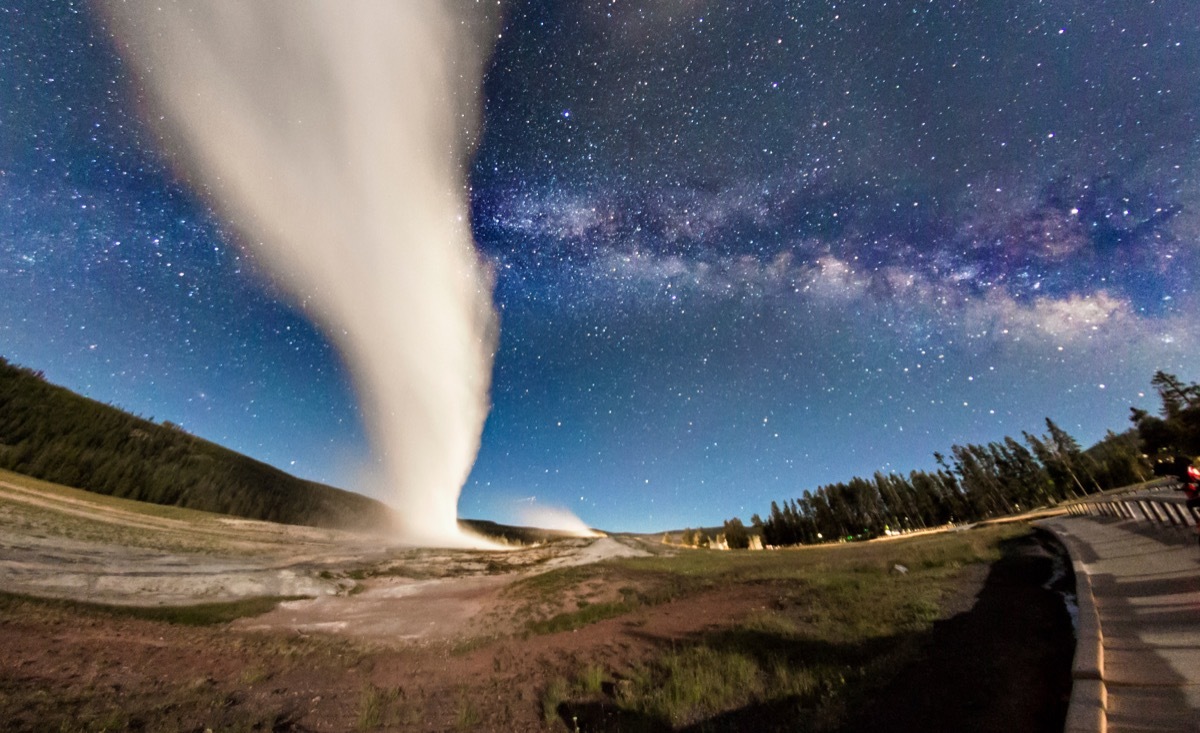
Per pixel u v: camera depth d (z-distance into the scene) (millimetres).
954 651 8141
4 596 16031
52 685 9344
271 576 29203
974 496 87312
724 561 40031
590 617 20500
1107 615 7445
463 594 29344
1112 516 22484
